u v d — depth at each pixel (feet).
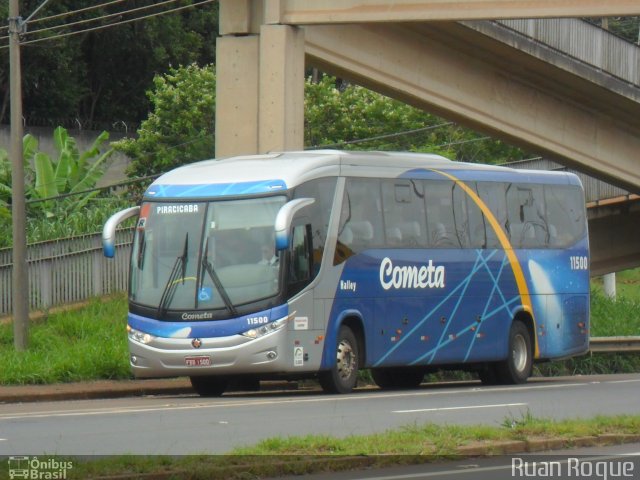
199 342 118.83
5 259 183.01
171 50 371.56
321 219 124.47
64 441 76.23
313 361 122.21
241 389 143.54
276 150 156.35
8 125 330.13
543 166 246.88
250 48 160.45
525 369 152.56
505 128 194.70
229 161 129.08
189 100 290.15
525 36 184.14
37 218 227.40
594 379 167.02
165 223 123.44
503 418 91.61
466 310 143.23
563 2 145.59
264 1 158.10
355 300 127.95
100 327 170.30
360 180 130.72
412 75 180.34
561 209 159.94
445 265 140.46
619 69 196.24
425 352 137.39
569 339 159.74
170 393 134.62
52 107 363.56
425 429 74.02
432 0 150.61
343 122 286.66
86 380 137.49
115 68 378.12
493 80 191.83
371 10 153.38
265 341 117.91
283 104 156.46
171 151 285.64
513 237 151.33
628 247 254.68
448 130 300.40
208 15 385.09
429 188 140.05
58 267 183.73
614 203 249.75
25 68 347.97
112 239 125.90
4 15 329.72
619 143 209.26
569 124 203.00
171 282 121.29
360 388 153.07
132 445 73.67
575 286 160.86
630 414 89.40
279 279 118.83
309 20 155.84
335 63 169.99
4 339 166.71
